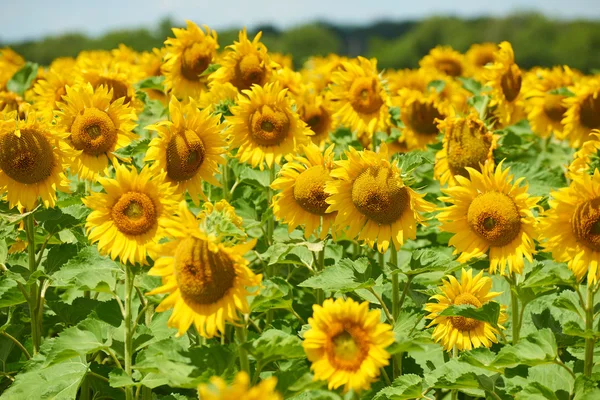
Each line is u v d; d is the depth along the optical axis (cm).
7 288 238
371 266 241
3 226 250
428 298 247
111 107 266
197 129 248
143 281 239
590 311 216
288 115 292
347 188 240
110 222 224
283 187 258
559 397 218
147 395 233
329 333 193
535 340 213
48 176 244
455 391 235
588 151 263
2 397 223
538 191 300
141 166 288
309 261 270
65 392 225
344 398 210
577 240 213
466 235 233
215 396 153
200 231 193
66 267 237
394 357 243
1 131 239
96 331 226
